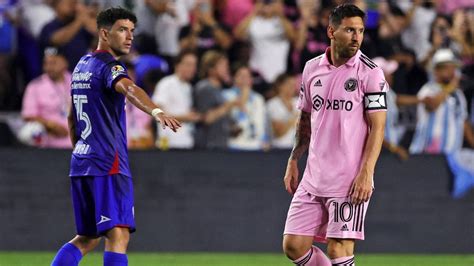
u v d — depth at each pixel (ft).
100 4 160.25
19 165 146.92
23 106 151.53
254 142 152.87
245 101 152.25
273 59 163.02
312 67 83.66
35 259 137.18
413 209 152.97
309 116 86.53
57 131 148.46
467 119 159.43
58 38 155.63
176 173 149.59
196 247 150.00
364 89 81.10
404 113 155.84
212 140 151.94
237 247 150.51
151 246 149.18
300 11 165.99
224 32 162.71
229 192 150.41
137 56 158.71
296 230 84.43
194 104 151.84
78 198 86.48
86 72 84.43
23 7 157.48
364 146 81.97
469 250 153.89
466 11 170.40
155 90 152.25
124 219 84.33
